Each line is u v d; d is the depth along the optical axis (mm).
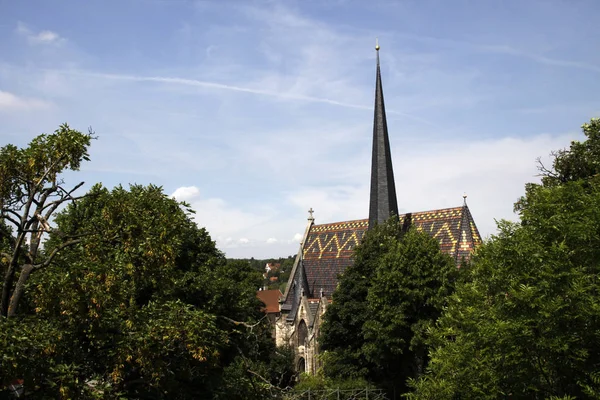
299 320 72188
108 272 18422
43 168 20062
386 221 59625
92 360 19938
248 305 50688
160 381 20109
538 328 22719
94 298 17719
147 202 21000
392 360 49969
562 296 22859
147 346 18203
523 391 23812
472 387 26391
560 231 25781
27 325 17266
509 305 23766
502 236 29969
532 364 23453
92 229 20828
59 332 17375
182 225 21797
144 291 30141
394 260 48969
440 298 46312
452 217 64125
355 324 53656
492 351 25000
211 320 20172
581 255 25812
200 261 45719
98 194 21406
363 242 58281
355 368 53031
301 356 71625
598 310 21594
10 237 20188
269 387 24578
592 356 23172
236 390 23828
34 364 16656
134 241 19797
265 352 61312
